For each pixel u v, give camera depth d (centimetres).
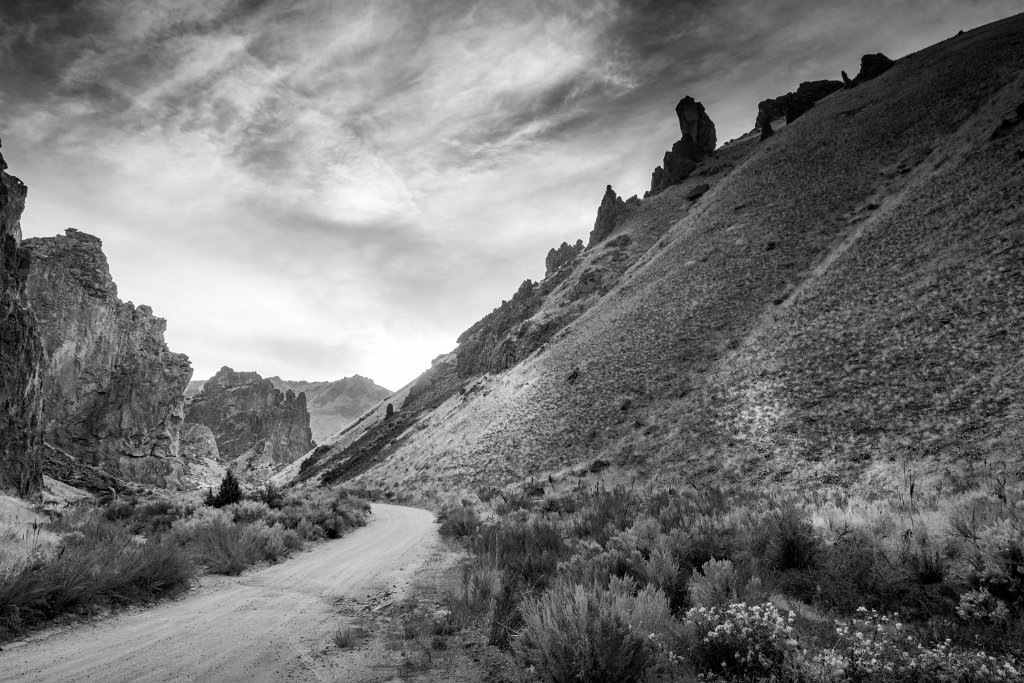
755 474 2195
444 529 1650
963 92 5753
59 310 8406
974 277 2473
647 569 663
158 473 9312
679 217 9531
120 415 8881
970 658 370
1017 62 5572
